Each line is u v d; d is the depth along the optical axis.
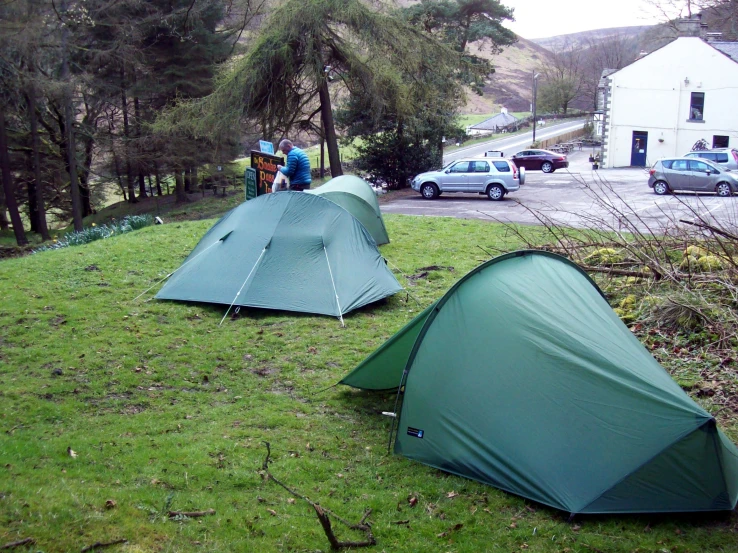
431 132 30.89
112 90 31.27
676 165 26.56
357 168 32.50
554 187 30.70
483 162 25.78
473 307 5.66
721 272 9.05
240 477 5.18
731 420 6.13
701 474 4.69
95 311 9.25
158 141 32.16
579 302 5.65
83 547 3.98
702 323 8.02
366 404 6.74
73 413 6.36
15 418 6.14
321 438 5.99
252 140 34.97
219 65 30.80
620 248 10.92
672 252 10.62
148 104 33.59
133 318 9.02
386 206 23.81
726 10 42.81
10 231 36.66
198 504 4.74
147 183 47.84
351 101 30.25
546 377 5.19
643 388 4.95
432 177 26.27
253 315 9.30
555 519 4.73
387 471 5.41
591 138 66.88
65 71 27.09
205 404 6.72
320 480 5.26
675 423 4.72
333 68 27.05
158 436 5.90
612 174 38.75
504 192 25.52
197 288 9.68
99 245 13.43
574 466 4.84
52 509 4.31
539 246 11.45
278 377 7.38
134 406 6.61
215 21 33.38
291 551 4.29
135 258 12.20
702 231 10.85
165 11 31.61
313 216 9.86
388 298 10.13
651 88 44.38
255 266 9.55
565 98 86.50
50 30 25.06
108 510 4.46
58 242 18.08
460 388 5.45
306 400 6.85
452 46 29.44
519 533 4.55
